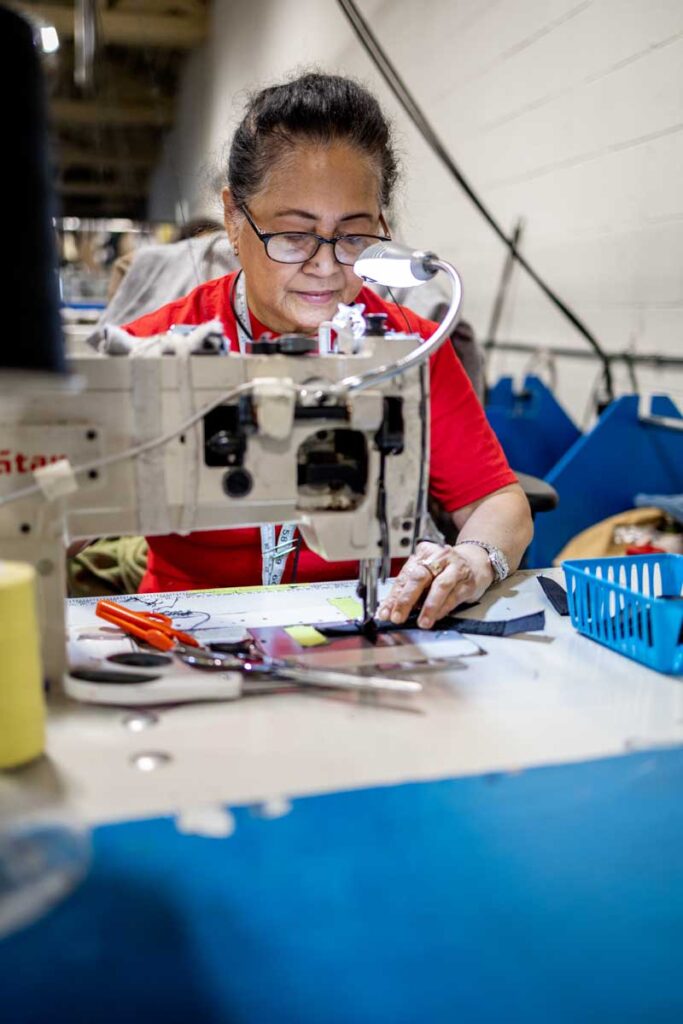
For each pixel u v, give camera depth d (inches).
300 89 50.8
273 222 51.4
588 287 113.7
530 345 129.0
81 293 197.8
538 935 23.0
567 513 105.5
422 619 45.2
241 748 32.4
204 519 39.8
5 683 29.9
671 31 93.0
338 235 51.8
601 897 24.4
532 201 124.2
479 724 34.6
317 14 177.9
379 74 161.9
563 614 48.4
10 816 27.3
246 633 44.8
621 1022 20.5
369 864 25.4
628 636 41.9
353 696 37.4
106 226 225.6
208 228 83.3
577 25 108.8
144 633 42.8
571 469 104.0
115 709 36.0
